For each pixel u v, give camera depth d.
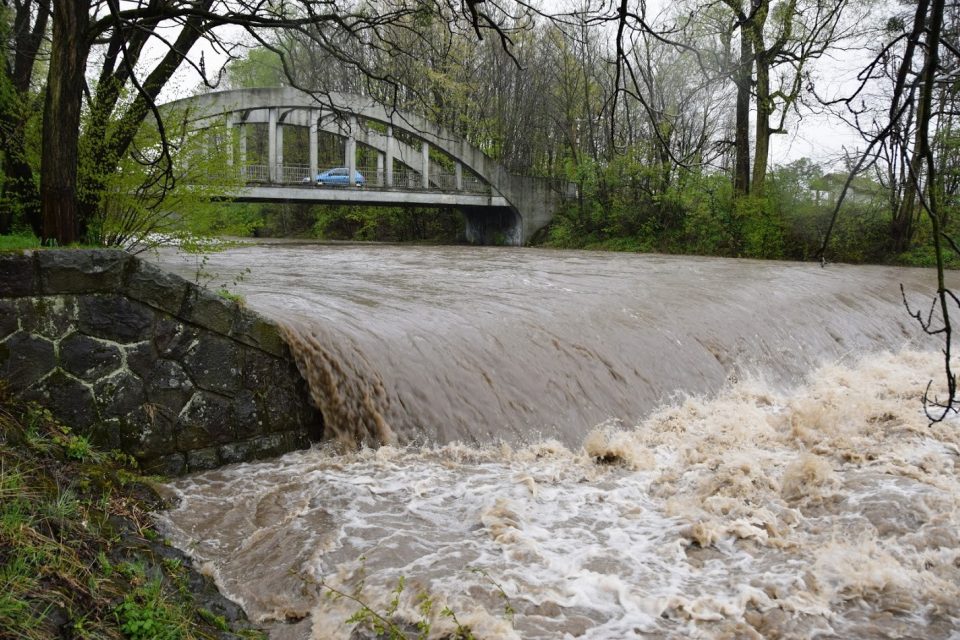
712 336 11.86
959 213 25.62
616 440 8.05
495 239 43.09
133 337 6.40
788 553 5.44
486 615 4.42
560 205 41.34
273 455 7.14
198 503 6.05
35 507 4.75
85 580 4.31
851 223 28.27
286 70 10.80
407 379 7.88
